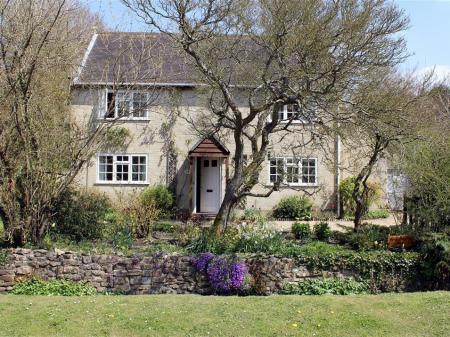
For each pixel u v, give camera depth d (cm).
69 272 1184
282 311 879
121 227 1529
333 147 2359
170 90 2286
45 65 1288
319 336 786
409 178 1606
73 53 1521
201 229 1513
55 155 1288
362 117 1409
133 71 1727
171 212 2278
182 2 1248
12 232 1228
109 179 2398
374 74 1524
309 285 1211
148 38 1819
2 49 1190
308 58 1289
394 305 920
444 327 829
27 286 1145
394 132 1439
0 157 1202
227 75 1638
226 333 790
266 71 1362
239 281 1177
